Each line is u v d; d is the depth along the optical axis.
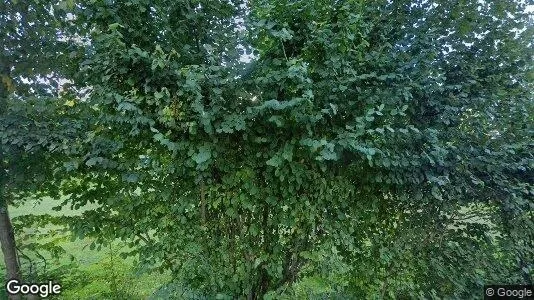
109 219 3.16
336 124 2.96
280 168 2.99
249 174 3.06
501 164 3.35
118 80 2.71
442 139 3.32
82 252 5.49
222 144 2.98
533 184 3.74
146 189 3.12
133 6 2.69
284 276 3.35
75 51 2.82
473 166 3.40
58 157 3.03
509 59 3.59
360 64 2.86
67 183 3.20
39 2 2.98
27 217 3.59
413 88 3.01
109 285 3.96
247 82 2.71
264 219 3.30
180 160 2.94
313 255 3.12
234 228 3.31
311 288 3.31
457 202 3.67
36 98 2.80
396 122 2.99
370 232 3.52
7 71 3.21
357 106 2.87
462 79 3.49
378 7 3.41
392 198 3.57
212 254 3.18
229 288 3.17
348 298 3.29
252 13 2.79
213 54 2.74
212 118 2.59
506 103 3.67
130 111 2.56
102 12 2.52
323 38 2.54
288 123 2.74
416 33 3.26
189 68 2.48
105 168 2.88
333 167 3.17
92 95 2.75
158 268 3.21
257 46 2.79
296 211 3.07
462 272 3.67
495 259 3.84
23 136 2.76
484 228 3.83
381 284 3.51
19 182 3.08
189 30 2.95
